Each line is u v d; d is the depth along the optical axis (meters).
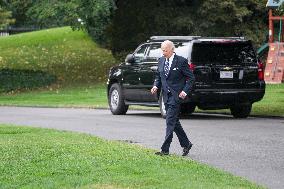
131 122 43.28
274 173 24.41
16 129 37.03
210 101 44.81
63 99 68.06
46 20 80.56
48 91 78.25
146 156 26.08
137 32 94.06
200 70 44.41
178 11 87.69
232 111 47.88
